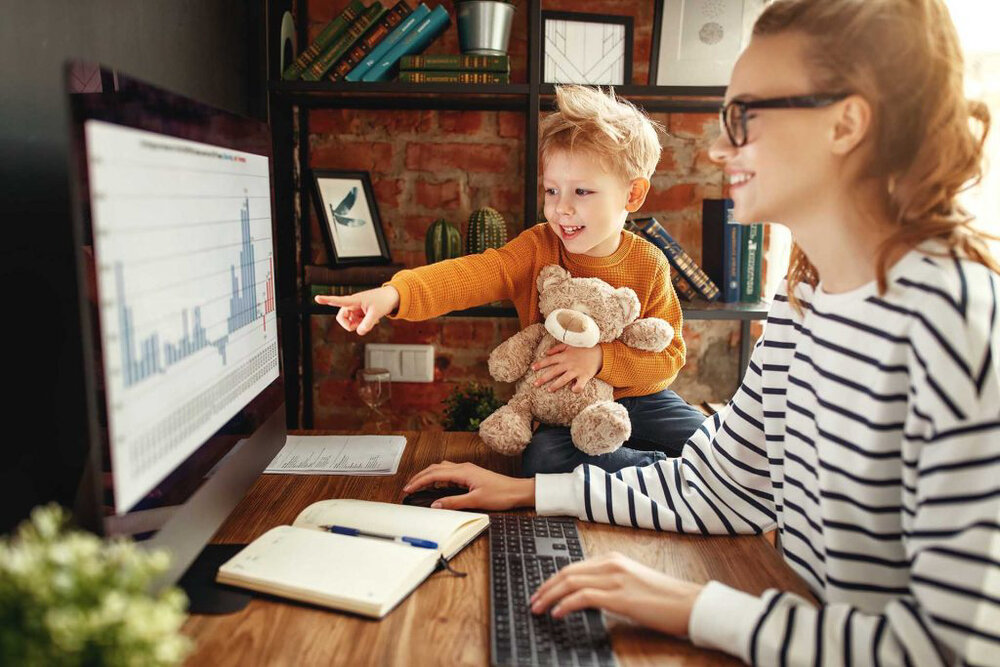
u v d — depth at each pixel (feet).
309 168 5.65
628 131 4.09
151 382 2.09
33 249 2.74
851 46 2.33
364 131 5.88
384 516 2.93
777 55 2.44
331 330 6.14
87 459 1.90
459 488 3.45
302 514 3.00
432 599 2.50
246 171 3.01
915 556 2.07
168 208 2.21
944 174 2.37
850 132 2.37
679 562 2.82
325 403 6.24
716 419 3.46
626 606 2.30
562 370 4.05
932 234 2.34
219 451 2.68
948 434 2.05
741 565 2.80
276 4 5.31
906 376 2.28
